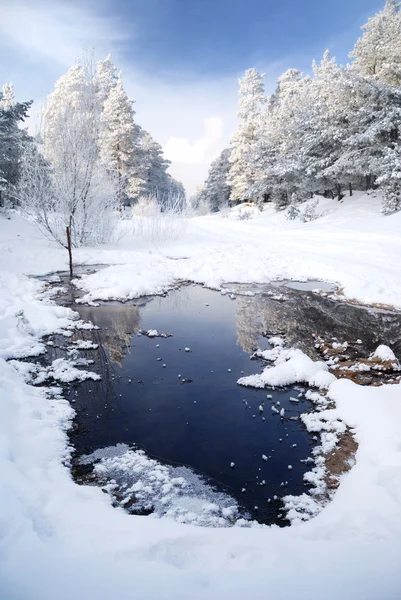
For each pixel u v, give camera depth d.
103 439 4.38
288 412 4.95
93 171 16.56
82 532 2.44
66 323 8.38
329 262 13.37
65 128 15.01
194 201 82.00
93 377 5.88
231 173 44.84
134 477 3.70
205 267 13.48
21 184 15.83
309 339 7.55
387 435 3.88
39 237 18.28
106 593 1.91
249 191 37.00
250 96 42.88
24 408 4.53
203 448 4.23
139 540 2.35
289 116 33.78
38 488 3.00
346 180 27.12
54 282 12.47
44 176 15.62
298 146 29.97
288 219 27.95
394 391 4.91
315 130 26.81
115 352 6.98
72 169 15.22
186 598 1.90
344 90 25.08
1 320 7.52
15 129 23.64
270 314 9.20
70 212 15.46
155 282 11.88
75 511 2.72
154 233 20.12
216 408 5.07
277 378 5.65
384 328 8.05
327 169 25.11
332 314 9.08
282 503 3.37
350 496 3.08
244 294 11.05
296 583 2.01
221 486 3.61
